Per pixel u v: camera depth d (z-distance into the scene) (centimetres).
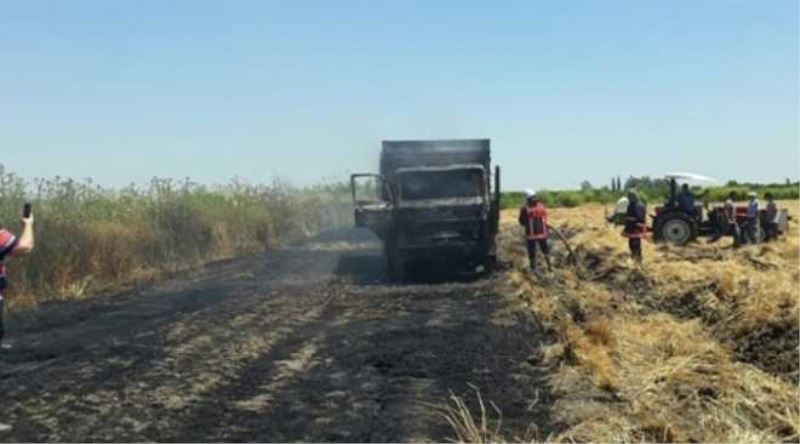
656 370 1132
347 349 1295
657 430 868
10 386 1048
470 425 859
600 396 1004
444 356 1229
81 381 1078
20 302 1819
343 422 894
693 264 2261
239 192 3650
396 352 1259
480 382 1072
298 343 1350
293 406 959
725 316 1476
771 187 6925
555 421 896
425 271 2417
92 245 2220
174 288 2136
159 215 2786
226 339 1382
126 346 1317
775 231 3316
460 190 2297
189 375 1116
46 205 2211
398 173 2295
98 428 872
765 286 1638
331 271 2558
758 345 1291
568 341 1246
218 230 3102
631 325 1448
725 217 3222
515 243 3472
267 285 2200
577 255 2788
